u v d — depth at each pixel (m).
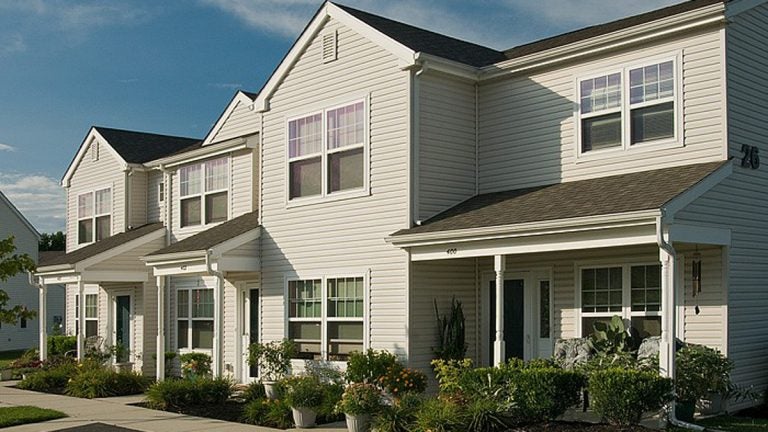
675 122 13.98
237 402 16.95
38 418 15.04
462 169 16.55
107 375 19.31
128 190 25.19
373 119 16.41
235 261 18.41
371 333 16.09
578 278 14.97
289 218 18.16
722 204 13.05
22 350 44.94
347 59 17.03
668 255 11.62
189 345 22.39
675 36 14.06
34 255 44.91
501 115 16.53
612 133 14.89
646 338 13.73
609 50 14.86
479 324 16.38
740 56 13.84
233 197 21.56
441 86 16.31
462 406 12.28
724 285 13.20
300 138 18.03
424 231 14.84
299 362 17.39
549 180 15.70
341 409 13.28
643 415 11.91
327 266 17.16
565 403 11.99
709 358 12.38
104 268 22.58
